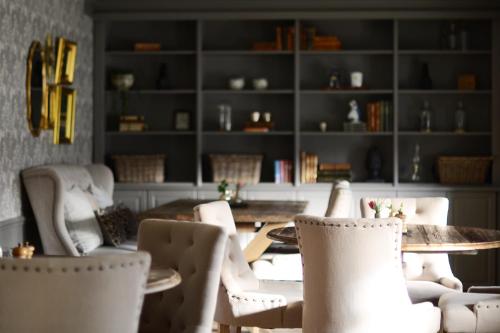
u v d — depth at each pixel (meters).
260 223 7.15
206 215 4.27
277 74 8.13
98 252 5.87
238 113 8.19
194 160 8.19
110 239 6.13
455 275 7.57
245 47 8.11
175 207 6.28
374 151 7.85
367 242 3.57
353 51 7.71
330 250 3.61
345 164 7.77
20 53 5.84
